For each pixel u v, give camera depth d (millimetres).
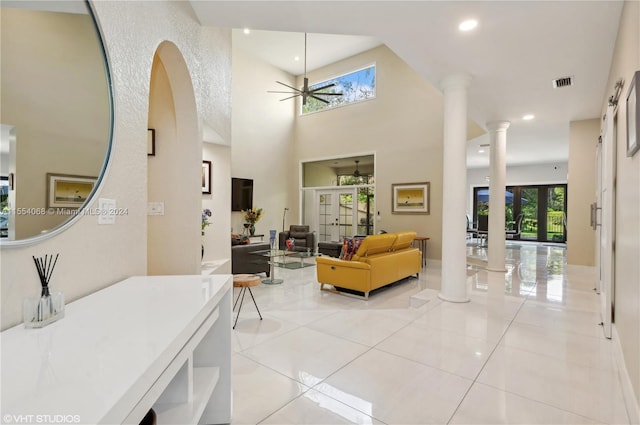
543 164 11242
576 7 2566
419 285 4953
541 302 3984
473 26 2885
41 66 1150
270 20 2879
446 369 2295
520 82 4109
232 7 2705
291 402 1896
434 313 3559
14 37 1047
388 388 2049
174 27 2398
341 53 8094
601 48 3211
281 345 2705
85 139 1378
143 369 750
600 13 2637
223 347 1663
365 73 8156
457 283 3984
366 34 3061
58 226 1234
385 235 4516
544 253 8609
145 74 1920
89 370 744
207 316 1308
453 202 3980
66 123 1272
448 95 3992
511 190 11969
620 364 2270
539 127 6250
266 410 1818
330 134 8641
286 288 4758
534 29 2910
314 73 8984
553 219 11281
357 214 8336
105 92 1504
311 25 2939
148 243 2918
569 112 5309
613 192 2898
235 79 7770
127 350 843
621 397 1964
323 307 3795
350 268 4219
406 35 3055
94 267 1457
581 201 5754
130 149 1747
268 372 2250
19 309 1065
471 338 2855
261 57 8312
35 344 884
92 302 1263
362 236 7723
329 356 2498
